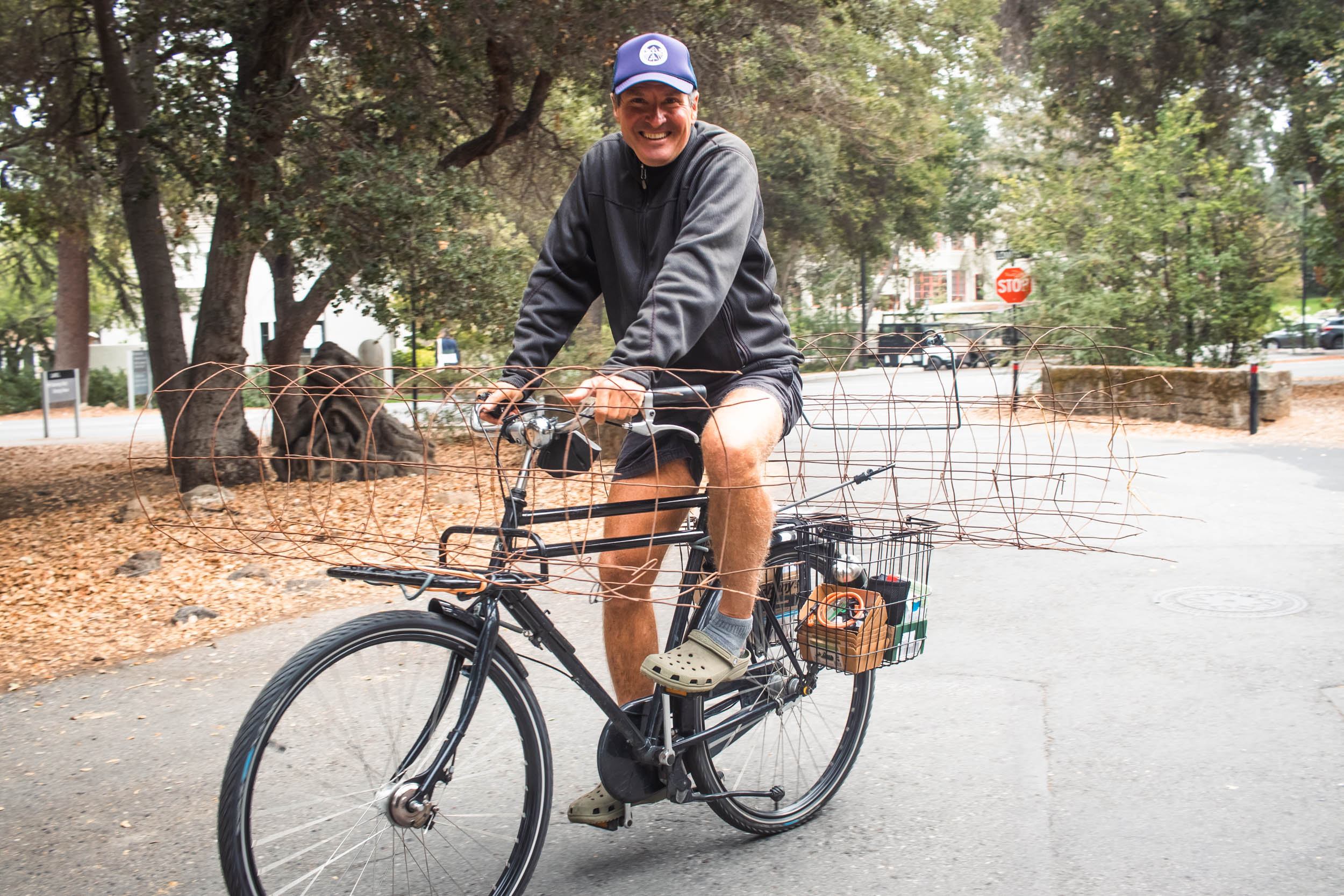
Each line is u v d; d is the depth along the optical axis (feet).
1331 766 11.60
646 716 9.30
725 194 8.75
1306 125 68.18
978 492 27.37
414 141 38.47
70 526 32.24
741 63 45.44
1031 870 9.53
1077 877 9.37
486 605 8.27
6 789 12.28
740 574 8.82
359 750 7.78
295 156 35.14
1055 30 77.10
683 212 9.11
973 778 11.59
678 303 8.12
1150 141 57.36
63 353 106.93
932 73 68.18
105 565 25.00
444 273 34.94
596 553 8.66
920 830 10.38
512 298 36.17
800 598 10.61
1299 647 15.79
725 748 10.03
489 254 35.94
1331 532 23.77
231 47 34.78
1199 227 51.85
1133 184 53.47
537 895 9.25
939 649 16.31
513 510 7.95
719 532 8.73
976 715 13.50
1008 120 99.19
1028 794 11.14
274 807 7.45
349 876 7.79
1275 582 19.62
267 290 116.06
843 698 11.07
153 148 34.68
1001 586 20.15
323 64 40.34
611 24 35.81
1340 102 58.23
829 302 155.74
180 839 10.81
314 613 20.35
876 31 54.70
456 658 8.18
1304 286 138.51
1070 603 18.75
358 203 33.55
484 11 34.50
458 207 35.47
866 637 10.14
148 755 13.28
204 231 112.06
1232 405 44.42
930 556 10.68
